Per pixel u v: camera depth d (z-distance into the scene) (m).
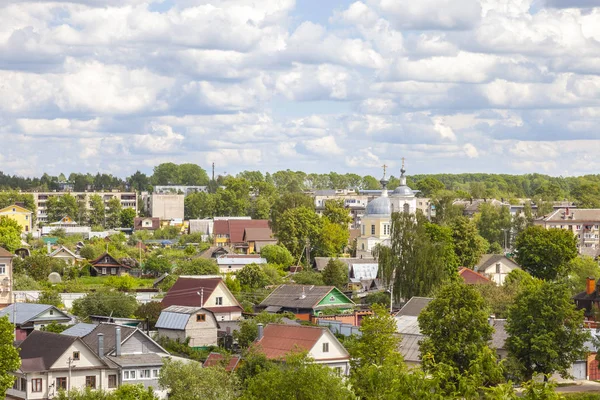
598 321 157.62
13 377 110.56
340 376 105.19
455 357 128.25
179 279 181.00
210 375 114.38
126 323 162.75
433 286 193.38
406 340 144.38
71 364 120.75
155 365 124.88
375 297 199.25
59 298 183.12
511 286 190.12
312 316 178.00
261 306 186.25
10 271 187.38
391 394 86.94
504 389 82.56
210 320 153.75
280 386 100.19
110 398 102.19
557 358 133.38
